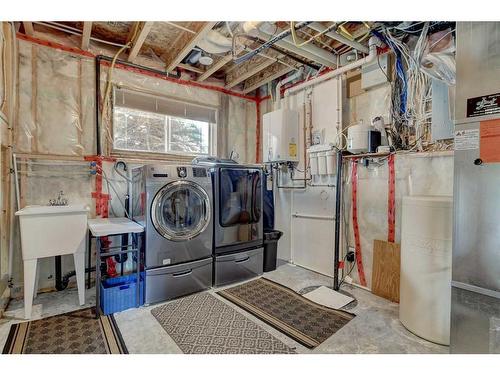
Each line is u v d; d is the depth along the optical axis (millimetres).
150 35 3123
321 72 3566
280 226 4199
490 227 1466
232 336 2047
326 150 3291
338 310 2471
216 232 3049
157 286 2607
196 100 3971
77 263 2510
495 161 1439
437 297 1944
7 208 2539
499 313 1449
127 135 3439
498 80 1412
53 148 2924
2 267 2373
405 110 2670
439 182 2412
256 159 4594
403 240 2213
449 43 2348
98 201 3150
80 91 3076
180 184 2760
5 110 2457
